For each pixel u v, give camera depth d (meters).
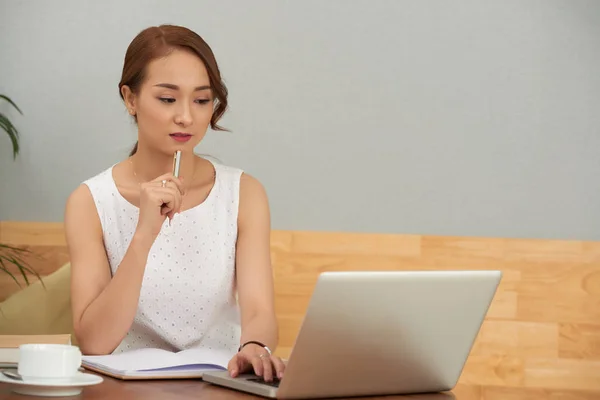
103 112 3.70
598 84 3.72
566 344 3.67
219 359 1.80
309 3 3.70
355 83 3.71
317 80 3.71
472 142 3.71
